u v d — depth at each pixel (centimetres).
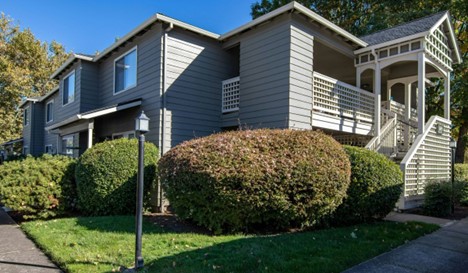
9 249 501
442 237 565
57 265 428
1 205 920
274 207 550
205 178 545
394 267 415
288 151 577
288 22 848
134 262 418
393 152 1020
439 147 1031
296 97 845
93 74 1268
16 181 712
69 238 533
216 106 1026
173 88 920
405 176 830
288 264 398
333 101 956
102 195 733
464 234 589
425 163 937
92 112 912
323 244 488
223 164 547
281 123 841
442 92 1681
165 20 887
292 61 841
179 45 940
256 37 928
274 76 870
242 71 965
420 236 569
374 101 1051
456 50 1127
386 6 1739
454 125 1642
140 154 424
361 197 639
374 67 1015
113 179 738
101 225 618
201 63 990
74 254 452
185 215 606
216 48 1032
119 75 1123
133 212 760
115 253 454
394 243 510
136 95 1003
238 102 982
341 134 1084
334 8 1931
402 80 1210
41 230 595
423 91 912
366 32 1698
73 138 1349
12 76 2002
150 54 948
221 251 452
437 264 429
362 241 513
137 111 981
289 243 491
